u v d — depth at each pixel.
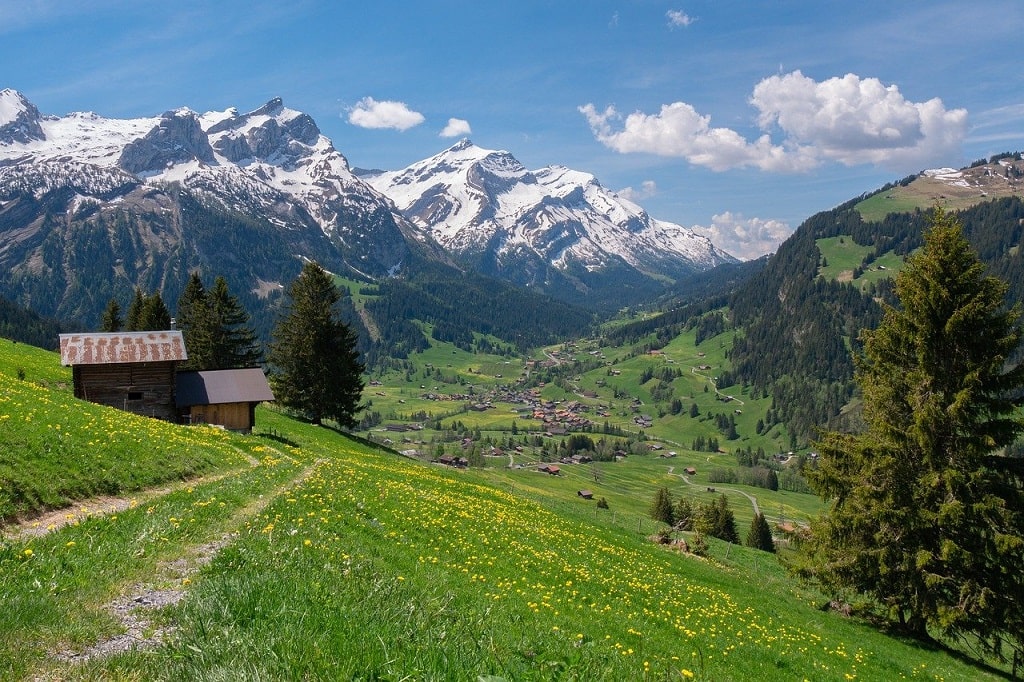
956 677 26.91
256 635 8.11
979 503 29.92
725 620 24.42
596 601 20.33
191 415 53.66
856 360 35.72
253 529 16.52
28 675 7.00
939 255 32.50
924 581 31.22
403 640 8.70
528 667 9.02
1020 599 29.69
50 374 60.72
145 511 17.81
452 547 22.31
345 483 31.09
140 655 7.71
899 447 32.56
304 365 77.12
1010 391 32.31
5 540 12.86
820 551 34.97
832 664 22.75
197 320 88.69
